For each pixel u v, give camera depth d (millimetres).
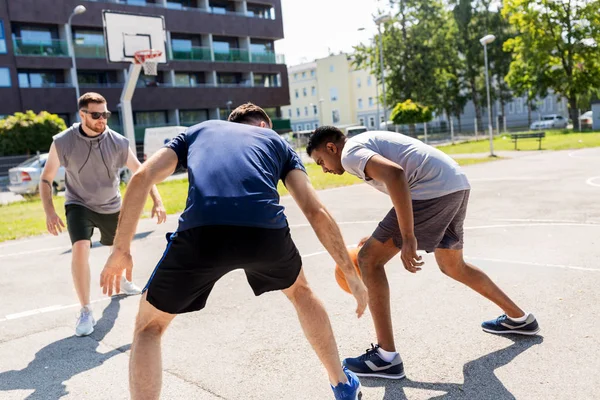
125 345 4078
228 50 49750
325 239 2445
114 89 42219
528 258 5777
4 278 6566
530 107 58094
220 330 4215
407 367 3338
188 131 2615
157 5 45062
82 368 3662
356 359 3268
